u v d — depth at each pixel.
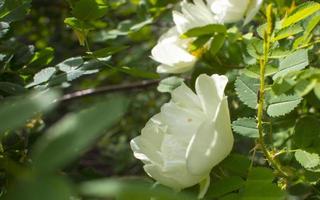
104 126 0.30
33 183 0.29
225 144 0.44
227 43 0.54
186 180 0.44
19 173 0.32
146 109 0.92
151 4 0.66
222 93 0.44
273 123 0.49
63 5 0.98
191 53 0.53
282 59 0.46
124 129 0.95
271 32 0.45
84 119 0.30
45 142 0.30
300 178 0.46
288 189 0.50
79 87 0.96
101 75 0.95
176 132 0.45
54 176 0.29
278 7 0.53
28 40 0.97
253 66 0.46
